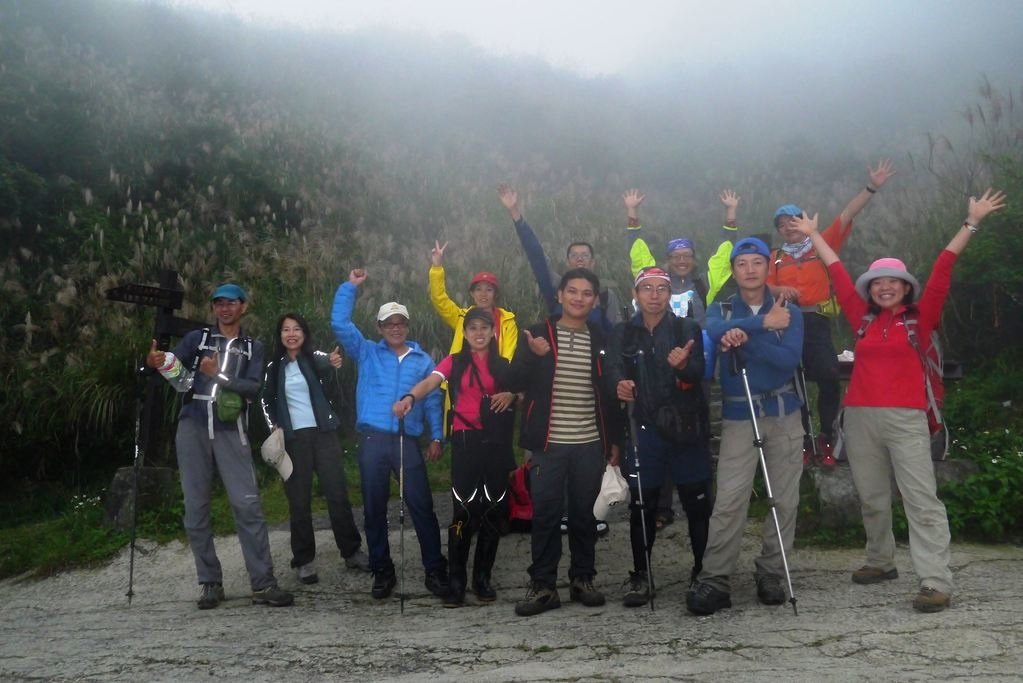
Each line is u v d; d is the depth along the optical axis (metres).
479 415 5.36
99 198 12.23
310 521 6.01
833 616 4.43
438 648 4.32
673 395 4.88
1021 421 7.58
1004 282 8.30
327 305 9.80
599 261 11.21
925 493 4.56
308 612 5.40
